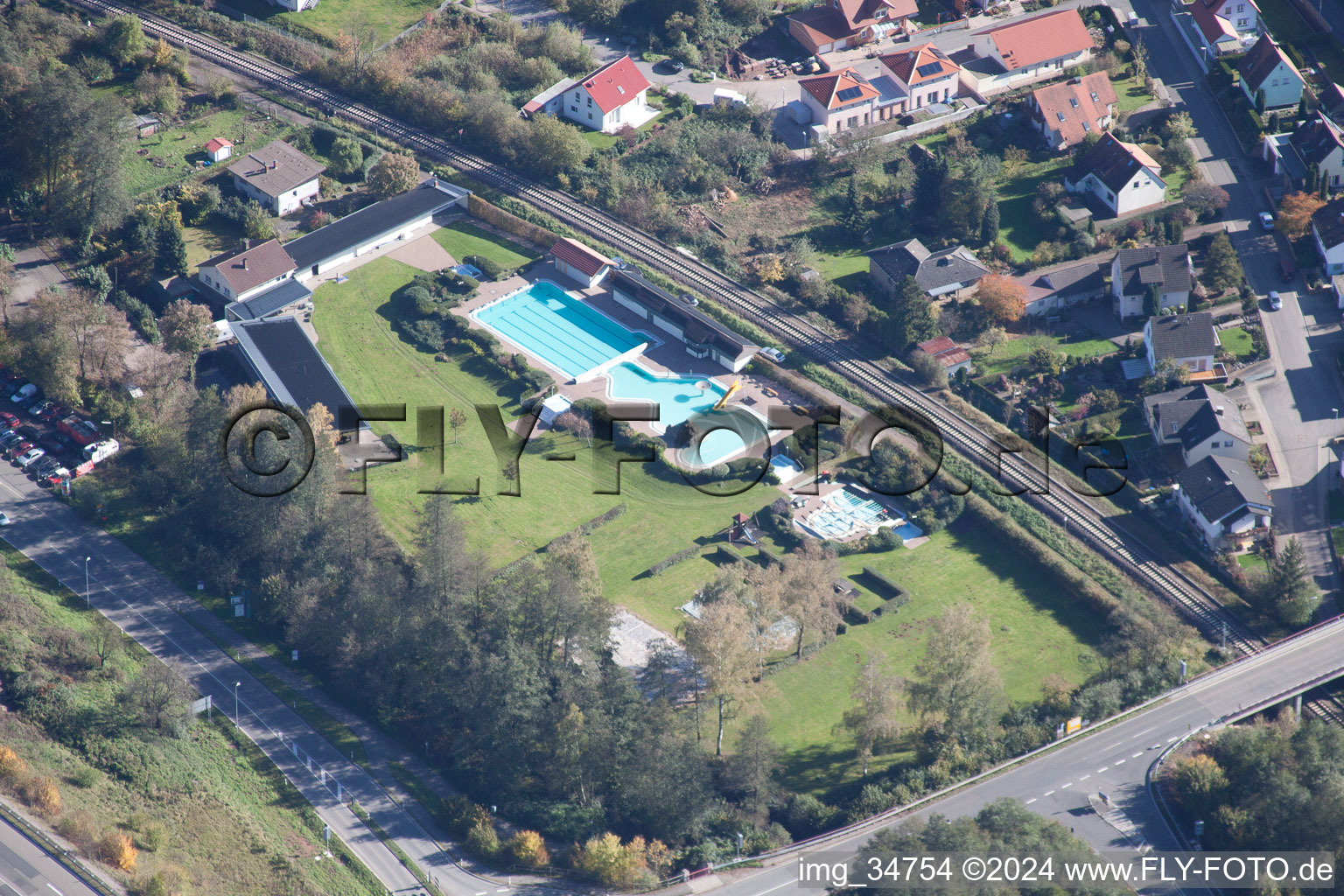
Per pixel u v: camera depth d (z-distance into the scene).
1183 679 193.25
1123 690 192.00
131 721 185.00
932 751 184.62
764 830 175.88
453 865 173.50
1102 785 180.00
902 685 188.62
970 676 184.00
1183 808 177.00
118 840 166.12
